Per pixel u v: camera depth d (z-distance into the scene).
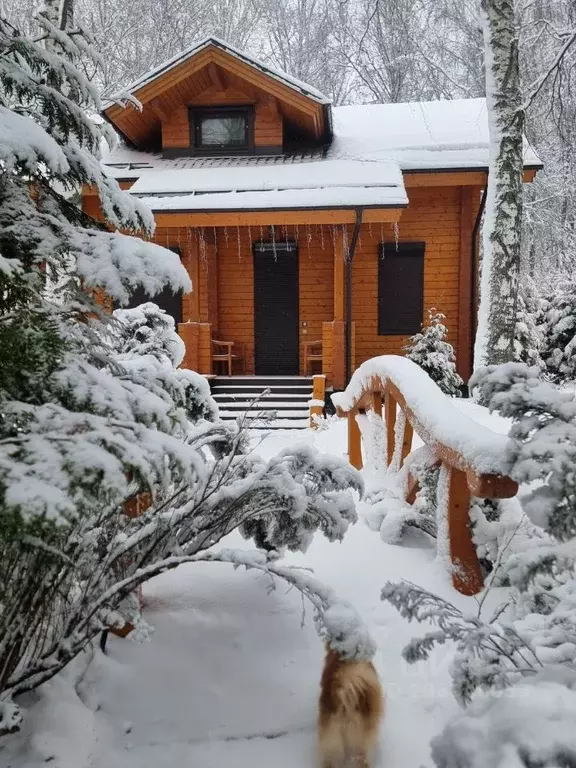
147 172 13.12
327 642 2.01
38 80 2.77
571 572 2.18
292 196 11.23
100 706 2.25
